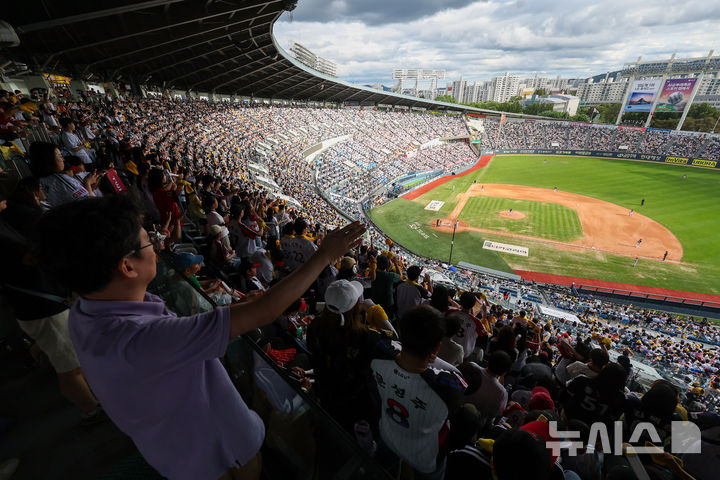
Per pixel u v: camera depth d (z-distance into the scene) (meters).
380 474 1.62
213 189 11.70
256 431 1.73
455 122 99.25
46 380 3.23
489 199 49.00
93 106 26.91
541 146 91.81
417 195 51.81
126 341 1.13
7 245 2.27
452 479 2.41
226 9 24.36
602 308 25.30
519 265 31.70
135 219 1.19
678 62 103.88
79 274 1.12
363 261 9.92
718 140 75.88
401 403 2.45
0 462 2.51
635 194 50.88
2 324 3.28
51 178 4.32
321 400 2.95
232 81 55.12
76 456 2.58
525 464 1.96
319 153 58.97
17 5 17.66
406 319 2.31
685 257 32.66
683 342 21.48
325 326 2.63
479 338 6.93
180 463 1.46
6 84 22.02
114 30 24.61
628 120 120.44
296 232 7.03
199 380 1.38
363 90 80.62
